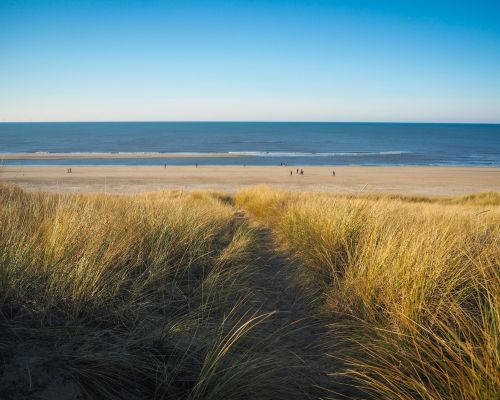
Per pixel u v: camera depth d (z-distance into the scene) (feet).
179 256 14.12
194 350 7.97
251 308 11.45
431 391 6.26
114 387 6.43
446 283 10.02
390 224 15.80
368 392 7.00
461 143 615.98
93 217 13.38
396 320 8.92
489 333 6.81
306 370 8.30
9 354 6.24
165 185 137.59
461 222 19.24
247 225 26.43
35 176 157.48
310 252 15.58
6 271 7.88
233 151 433.48
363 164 286.87
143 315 9.04
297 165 269.03
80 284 8.52
